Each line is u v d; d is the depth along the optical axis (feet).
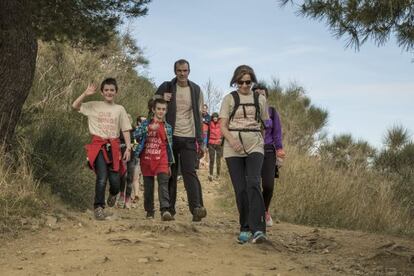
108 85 25.41
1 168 23.31
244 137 20.68
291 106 69.87
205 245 19.60
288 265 18.07
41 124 32.45
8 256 17.31
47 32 30.81
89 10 30.17
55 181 27.58
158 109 25.23
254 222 20.47
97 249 17.83
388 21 21.02
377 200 40.81
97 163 24.94
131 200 35.94
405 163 54.03
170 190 26.07
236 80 20.98
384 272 19.56
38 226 21.04
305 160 42.22
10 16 25.66
